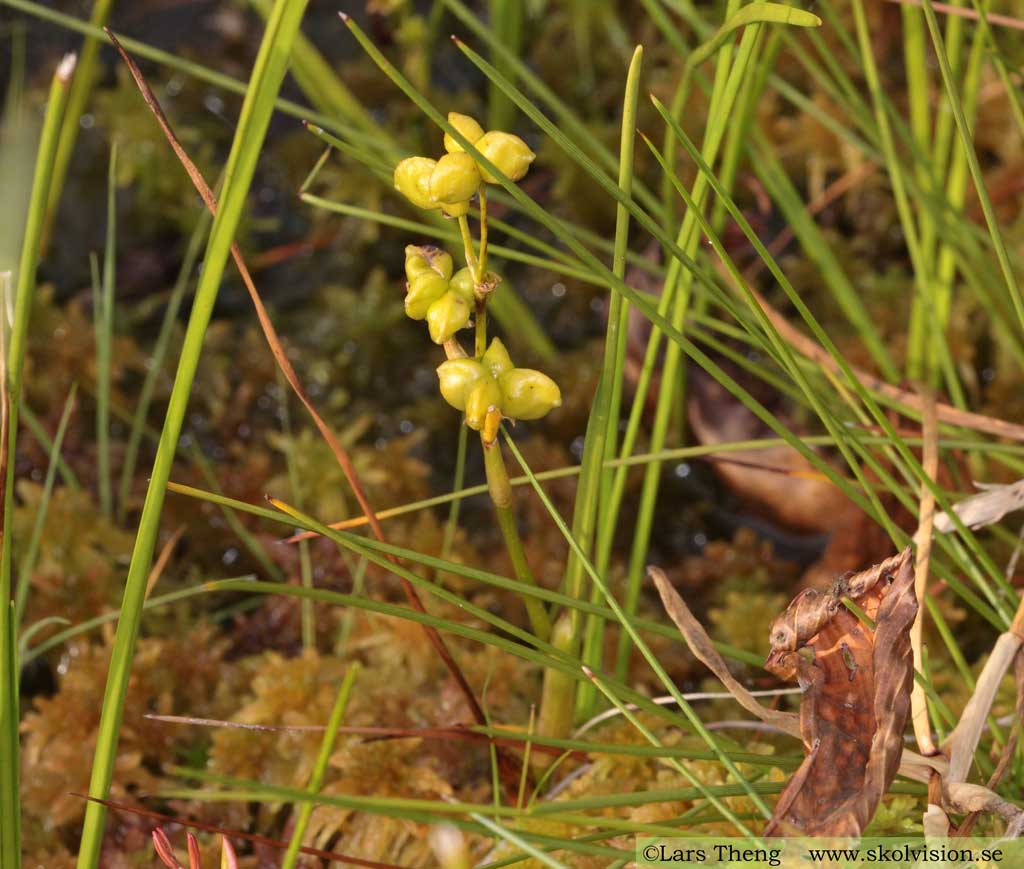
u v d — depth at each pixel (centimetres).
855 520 64
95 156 92
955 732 56
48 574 65
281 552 69
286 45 51
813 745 53
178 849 61
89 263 88
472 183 52
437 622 55
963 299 76
